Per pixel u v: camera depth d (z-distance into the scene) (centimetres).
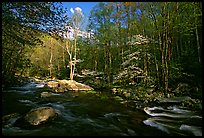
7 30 1007
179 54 2297
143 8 1930
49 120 840
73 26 3169
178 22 1772
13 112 966
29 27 1012
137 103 1295
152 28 2189
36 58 4388
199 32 1936
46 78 4231
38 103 1240
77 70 3759
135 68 1988
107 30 2803
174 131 763
